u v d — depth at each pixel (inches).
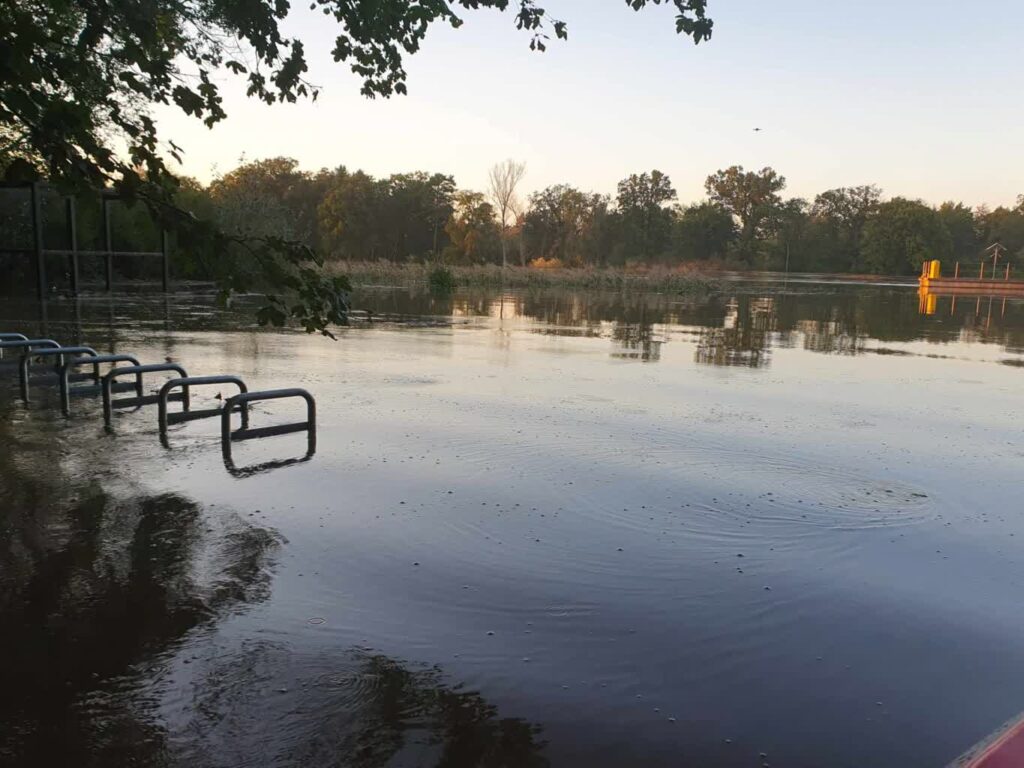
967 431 336.5
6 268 1055.0
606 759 111.0
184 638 142.6
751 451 289.3
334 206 3646.7
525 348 595.2
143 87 167.3
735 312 1139.9
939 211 4741.6
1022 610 163.8
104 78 185.8
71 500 216.2
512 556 184.9
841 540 202.1
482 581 170.6
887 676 135.7
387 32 265.0
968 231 4694.9
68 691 124.7
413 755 110.9
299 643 141.8
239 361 476.1
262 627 147.4
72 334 607.2
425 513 212.8
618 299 1471.5
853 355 609.9
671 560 185.2
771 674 135.4
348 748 112.1
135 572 170.7
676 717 121.6
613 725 119.2
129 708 120.5
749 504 228.1
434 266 1883.6
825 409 377.1
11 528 194.5
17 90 145.3
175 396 362.3
